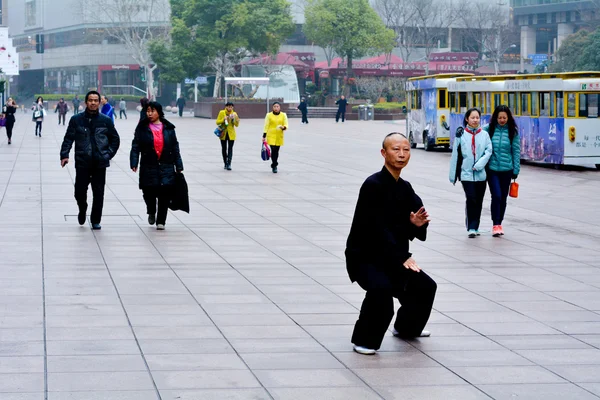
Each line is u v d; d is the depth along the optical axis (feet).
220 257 38.04
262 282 32.91
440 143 110.73
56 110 244.83
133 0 287.28
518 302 30.48
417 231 24.31
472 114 44.60
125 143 120.98
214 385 20.88
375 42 263.90
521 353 24.14
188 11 247.09
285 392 20.49
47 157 92.22
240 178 73.77
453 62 309.83
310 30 270.87
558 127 86.02
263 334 25.63
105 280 32.76
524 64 369.50
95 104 44.88
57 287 31.37
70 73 367.04
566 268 36.96
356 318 27.63
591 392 20.90
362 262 24.32
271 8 253.24
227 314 27.89
